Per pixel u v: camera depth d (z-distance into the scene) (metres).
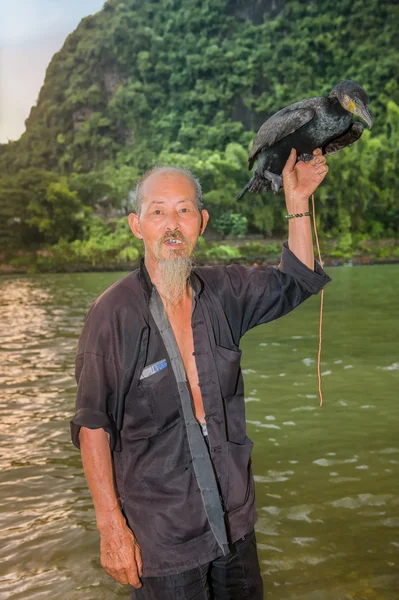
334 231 61.41
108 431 1.90
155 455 1.93
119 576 1.90
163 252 1.92
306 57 85.94
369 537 3.65
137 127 91.12
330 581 3.18
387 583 3.15
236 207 63.28
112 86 95.31
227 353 2.01
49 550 3.56
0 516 4.01
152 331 1.92
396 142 68.69
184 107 91.25
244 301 2.08
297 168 2.16
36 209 63.38
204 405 1.96
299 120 2.53
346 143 2.76
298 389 7.37
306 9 90.06
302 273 2.09
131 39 93.94
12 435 5.74
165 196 1.95
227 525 1.98
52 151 96.56
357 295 22.20
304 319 14.59
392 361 9.02
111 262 58.62
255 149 2.67
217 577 2.05
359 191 61.50
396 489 4.33
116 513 1.89
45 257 60.09
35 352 11.02
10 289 34.31
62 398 7.22
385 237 62.06
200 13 94.06
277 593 3.09
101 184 70.38
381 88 83.06
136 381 1.92
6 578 3.29
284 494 4.28
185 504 1.92
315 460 4.94
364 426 5.83
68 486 4.50
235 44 90.94
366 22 86.56
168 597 1.93
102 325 1.90
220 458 1.97
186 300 2.02
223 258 54.62
